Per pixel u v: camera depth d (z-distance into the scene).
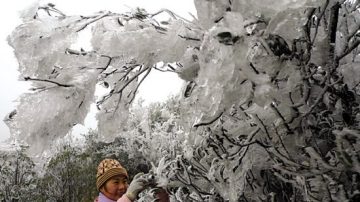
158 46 1.68
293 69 1.39
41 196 13.55
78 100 1.81
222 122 1.67
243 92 1.35
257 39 1.33
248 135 1.59
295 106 1.42
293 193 1.81
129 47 1.67
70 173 13.84
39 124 1.79
